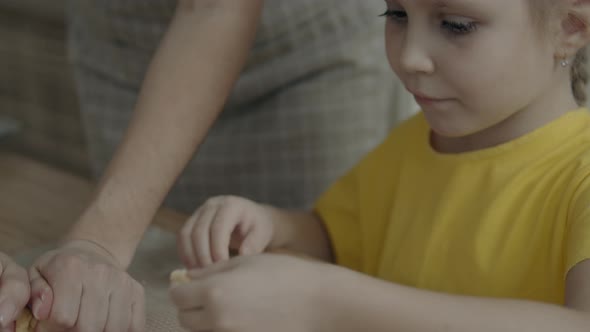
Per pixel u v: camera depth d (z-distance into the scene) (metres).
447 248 0.89
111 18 1.36
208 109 0.94
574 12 0.81
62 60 2.02
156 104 0.93
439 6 0.79
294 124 1.33
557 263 0.82
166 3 1.27
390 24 0.84
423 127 0.97
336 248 1.03
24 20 2.07
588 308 0.74
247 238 0.95
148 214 0.91
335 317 0.73
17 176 1.16
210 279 0.72
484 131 0.89
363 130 1.35
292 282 0.72
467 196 0.89
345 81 1.31
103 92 1.43
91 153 1.51
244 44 0.96
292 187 1.36
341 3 1.27
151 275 0.92
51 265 0.83
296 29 1.28
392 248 0.95
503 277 0.85
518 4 0.79
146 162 0.91
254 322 0.72
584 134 0.85
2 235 1.00
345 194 1.03
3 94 2.24
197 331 0.72
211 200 0.96
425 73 0.82
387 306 0.72
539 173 0.85
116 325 0.80
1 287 0.80
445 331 0.71
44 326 0.80
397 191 0.96
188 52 0.94
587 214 0.79
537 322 0.72
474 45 0.79
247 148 1.36
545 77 0.83
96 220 0.89
